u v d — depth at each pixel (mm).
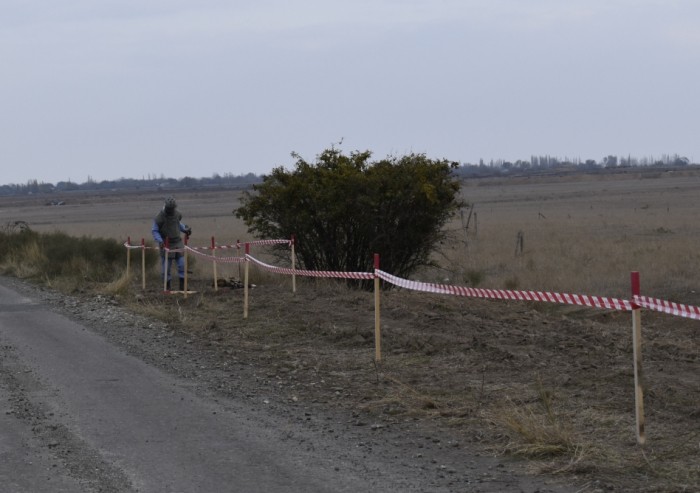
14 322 20375
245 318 19578
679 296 25609
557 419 10258
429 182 24516
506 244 46094
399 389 12469
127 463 9312
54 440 10266
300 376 13789
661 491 7961
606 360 13852
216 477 8789
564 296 11242
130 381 13664
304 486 8461
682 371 12969
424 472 8805
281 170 25281
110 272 30719
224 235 63875
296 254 25531
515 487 8250
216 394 12688
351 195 24188
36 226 98188
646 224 64062
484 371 13391
